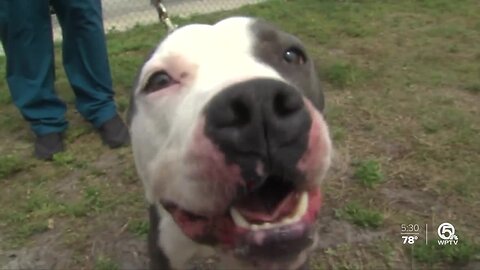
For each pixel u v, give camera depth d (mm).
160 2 1318
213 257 1051
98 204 1521
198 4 4137
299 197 721
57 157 1735
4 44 1778
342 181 1524
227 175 661
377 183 1504
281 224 701
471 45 2498
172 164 779
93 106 1820
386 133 1752
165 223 1023
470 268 1236
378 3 3291
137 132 924
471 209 1402
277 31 888
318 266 1256
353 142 1717
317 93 952
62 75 2477
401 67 2277
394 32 2742
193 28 896
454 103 1935
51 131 1793
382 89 2070
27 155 1809
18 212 1518
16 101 1792
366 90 2072
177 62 841
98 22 1790
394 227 1355
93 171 1674
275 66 854
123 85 2291
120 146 1793
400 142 1697
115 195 1561
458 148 1646
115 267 1301
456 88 2057
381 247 1301
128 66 2514
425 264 1255
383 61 2357
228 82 703
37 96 1771
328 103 1973
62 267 1330
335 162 1601
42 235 1435
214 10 3938
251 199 710
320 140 688
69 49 1812
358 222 1366
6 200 1575
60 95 2221
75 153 1779
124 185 1603
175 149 774
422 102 1945
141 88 893
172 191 799
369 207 1429
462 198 1438
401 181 1518
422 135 1725
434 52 2428
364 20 2965
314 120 690
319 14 3160
